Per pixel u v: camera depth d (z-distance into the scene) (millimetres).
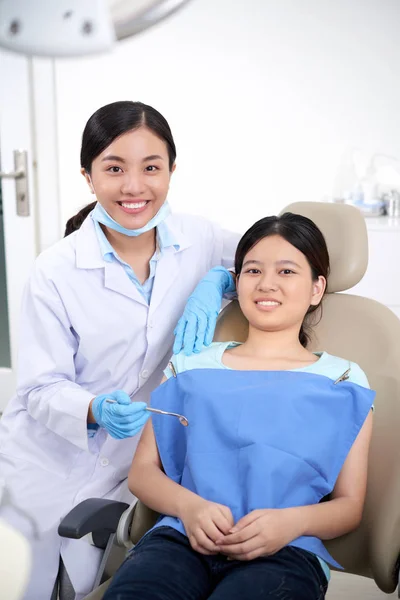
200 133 2734
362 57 2664
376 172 2738
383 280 2404
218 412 1217
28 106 2660
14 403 1466
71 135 2740
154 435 1273
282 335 1337
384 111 2699
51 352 1365
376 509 1179
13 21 510
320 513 1133
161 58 2680
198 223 1578
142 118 1271
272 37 2656
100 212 1354
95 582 1300
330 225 1405
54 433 1392
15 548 808
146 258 1438
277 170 2754
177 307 1463
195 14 2643
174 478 1251
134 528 1219
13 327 2803
